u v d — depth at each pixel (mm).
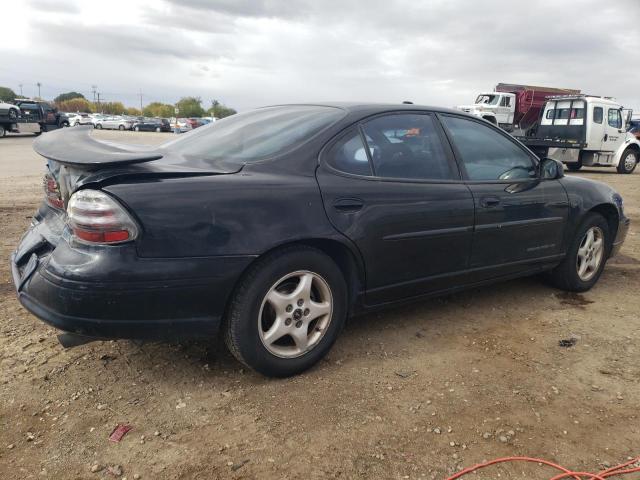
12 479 2102
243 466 2217
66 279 2350
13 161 14992
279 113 3523
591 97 16969
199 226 2479
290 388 2812
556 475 2232
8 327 3412
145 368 2967
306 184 2838
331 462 2256
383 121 3320
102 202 2346
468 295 4367
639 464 2314
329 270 2916
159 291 2422
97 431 2412
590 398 2818
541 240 4047
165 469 2188
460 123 3738
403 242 3189
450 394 2807
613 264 5445
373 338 3463
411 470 2229
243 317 2664
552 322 3838
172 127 52406
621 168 17172
